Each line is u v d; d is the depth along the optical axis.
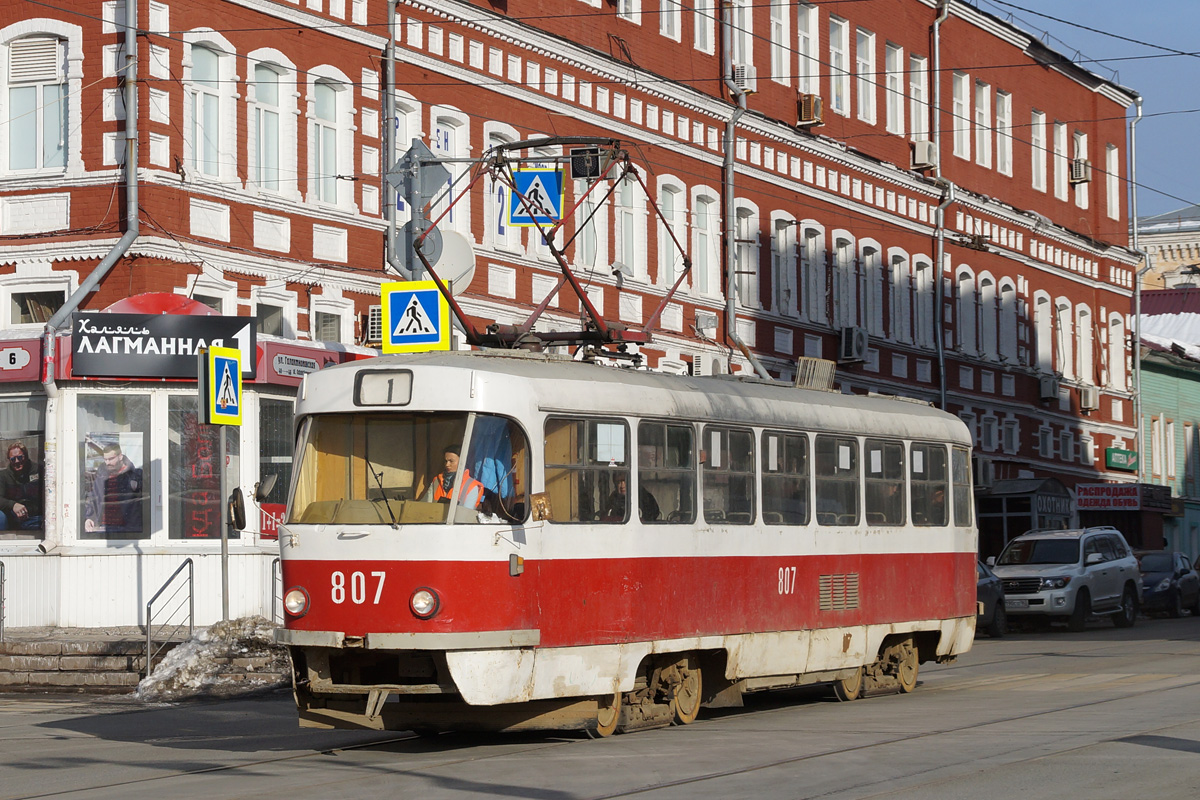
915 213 49.34
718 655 17.80
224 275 27.05
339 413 15.20
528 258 33.50
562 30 35.00
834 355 44.88
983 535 52.22
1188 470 70.25
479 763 14.21
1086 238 60.31
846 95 46.12
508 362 15.47
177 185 26.39
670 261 38.28
